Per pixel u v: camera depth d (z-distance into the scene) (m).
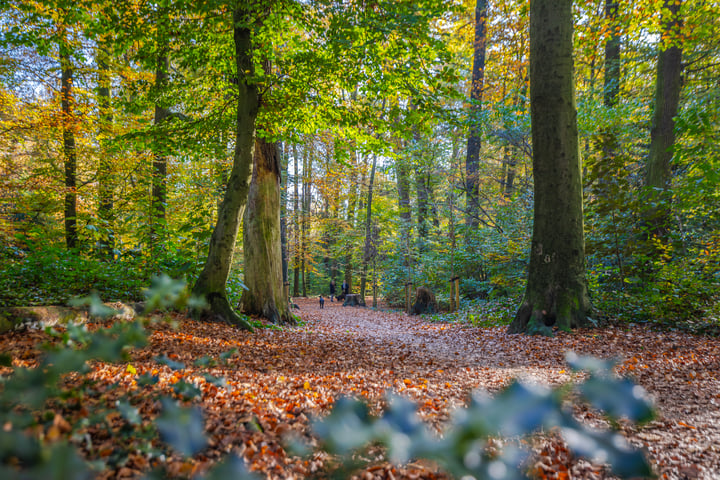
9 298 5.96
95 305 1.01
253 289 10.09
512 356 6.34
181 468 1.74
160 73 11.43
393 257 21.23
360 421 0.46
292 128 9.78
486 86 18.52
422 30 6.80
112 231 8.84
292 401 3.41
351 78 7.94
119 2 7.03
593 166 9.07
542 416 0.35
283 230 19.00
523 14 16.28
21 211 10.02
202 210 8.92
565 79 8.14
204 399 2.95
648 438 2.92
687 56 13.75
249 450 2.13
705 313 7.45
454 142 15.03
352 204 27.73
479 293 16.05
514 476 0.39
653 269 9.06
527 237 12.05
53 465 0.66
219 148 9.66
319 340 7.86
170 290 0.97
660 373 4.80
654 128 10.91
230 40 8.55
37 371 1.03
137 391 2.64
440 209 17.11
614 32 13.63
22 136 10.59
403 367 5.60
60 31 8.51
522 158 14.14
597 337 7.12
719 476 2.47
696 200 8.65
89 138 11.12
